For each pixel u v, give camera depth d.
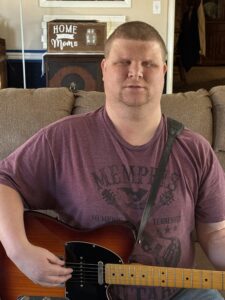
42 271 1.12
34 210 1.32
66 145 1.24
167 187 1.21
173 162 1.23
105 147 1.23
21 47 4.31
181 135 1.26
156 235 1.21
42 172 1.26
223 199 1.29
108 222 1.21
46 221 1.24
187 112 1.82
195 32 6.30
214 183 1.27
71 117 1.29
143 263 1.21
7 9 4.22
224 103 1.84
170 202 1.21
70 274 1.18
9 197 1.22
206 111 1.84
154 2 4.19
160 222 1.21
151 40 1.19
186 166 1.23
